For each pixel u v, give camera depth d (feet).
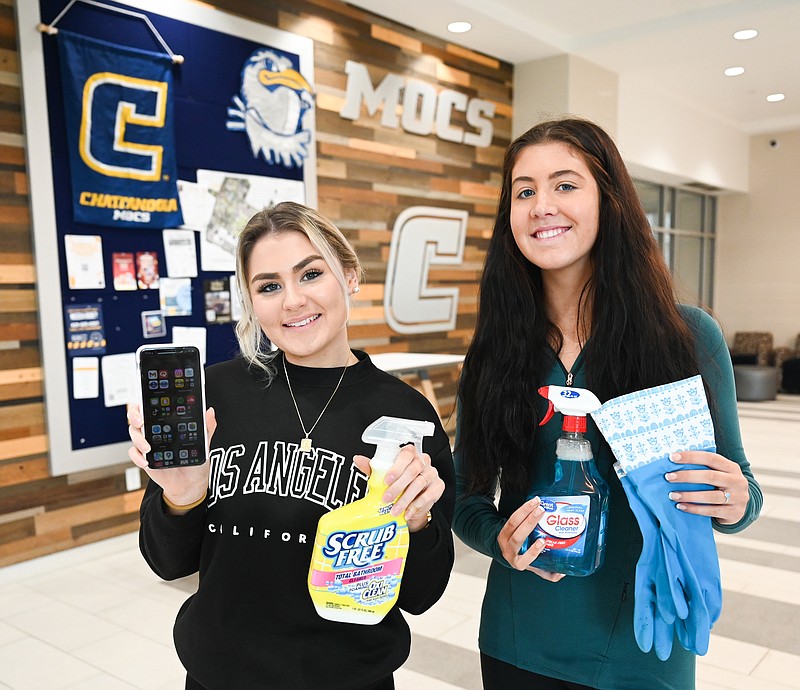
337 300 3.52
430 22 18.34
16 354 11.53
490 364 4.12
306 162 15.78
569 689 3.97
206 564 3.63
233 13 14.32
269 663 3.42
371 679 3.46
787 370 32.09
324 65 16.37
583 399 3.46
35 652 9.02
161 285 13.15
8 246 11.34
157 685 8.21
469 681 8.23
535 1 18.19
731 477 3.34
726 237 35.63
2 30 11.10
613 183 3.81
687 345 3.77
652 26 19.71
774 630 9.51
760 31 19.70
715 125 31.24
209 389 3.90
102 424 12.46
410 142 18.78
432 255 19.71
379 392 3.73
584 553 3.50
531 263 4.13
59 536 12.19
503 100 21.86
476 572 11.60
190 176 13.62
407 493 3.05
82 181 11.89
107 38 12.26
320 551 3.12
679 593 3.32
